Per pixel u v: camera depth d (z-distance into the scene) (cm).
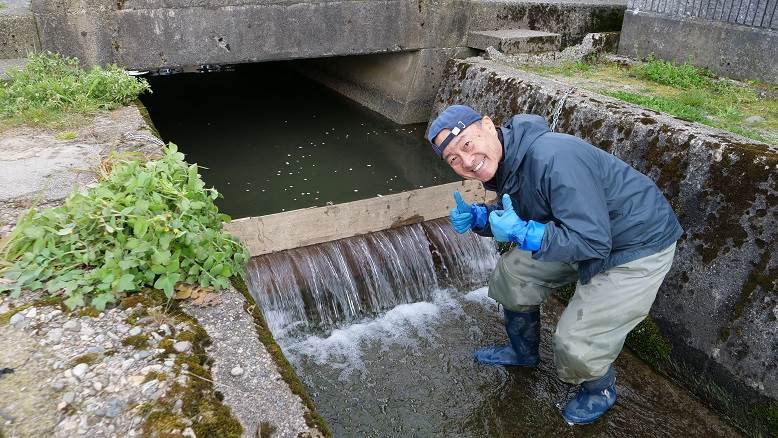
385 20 682
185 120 746
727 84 597
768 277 331
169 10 566
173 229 237
